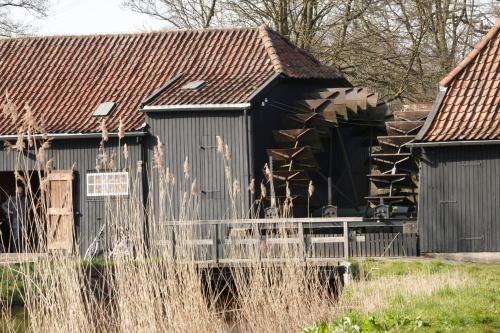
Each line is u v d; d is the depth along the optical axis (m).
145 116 43.06
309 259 26.61
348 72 61.03
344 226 36.69
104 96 45.66
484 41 40.06
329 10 60.44
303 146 43.38
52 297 19.55
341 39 60.41
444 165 37.56
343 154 48.09
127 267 20.88
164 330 20.00
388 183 42.72
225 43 48.03
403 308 21.97
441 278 27.97
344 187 49.22
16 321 24.00
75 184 43.44
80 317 19.59
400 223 38.34
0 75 48.25
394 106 64.19
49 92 46.62
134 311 20.28
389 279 28.36
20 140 18.09
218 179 42.06
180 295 20.59
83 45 49.59
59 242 22.52
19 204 20.31
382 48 60.59
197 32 49.06
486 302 22.48
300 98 46.84
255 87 43.19
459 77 39.31
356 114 46.38
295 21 61.16
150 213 23.28
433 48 61.75
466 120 37.69
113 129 42.66
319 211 46.28
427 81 61.09
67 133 42.97
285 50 48.41
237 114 41.94
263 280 22.52
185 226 22.19
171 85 44.75
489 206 37.09
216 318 21.27
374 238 37.19
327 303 23.28
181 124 42.59
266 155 43.69
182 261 21.39
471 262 35.66
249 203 41.59
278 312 21.39
